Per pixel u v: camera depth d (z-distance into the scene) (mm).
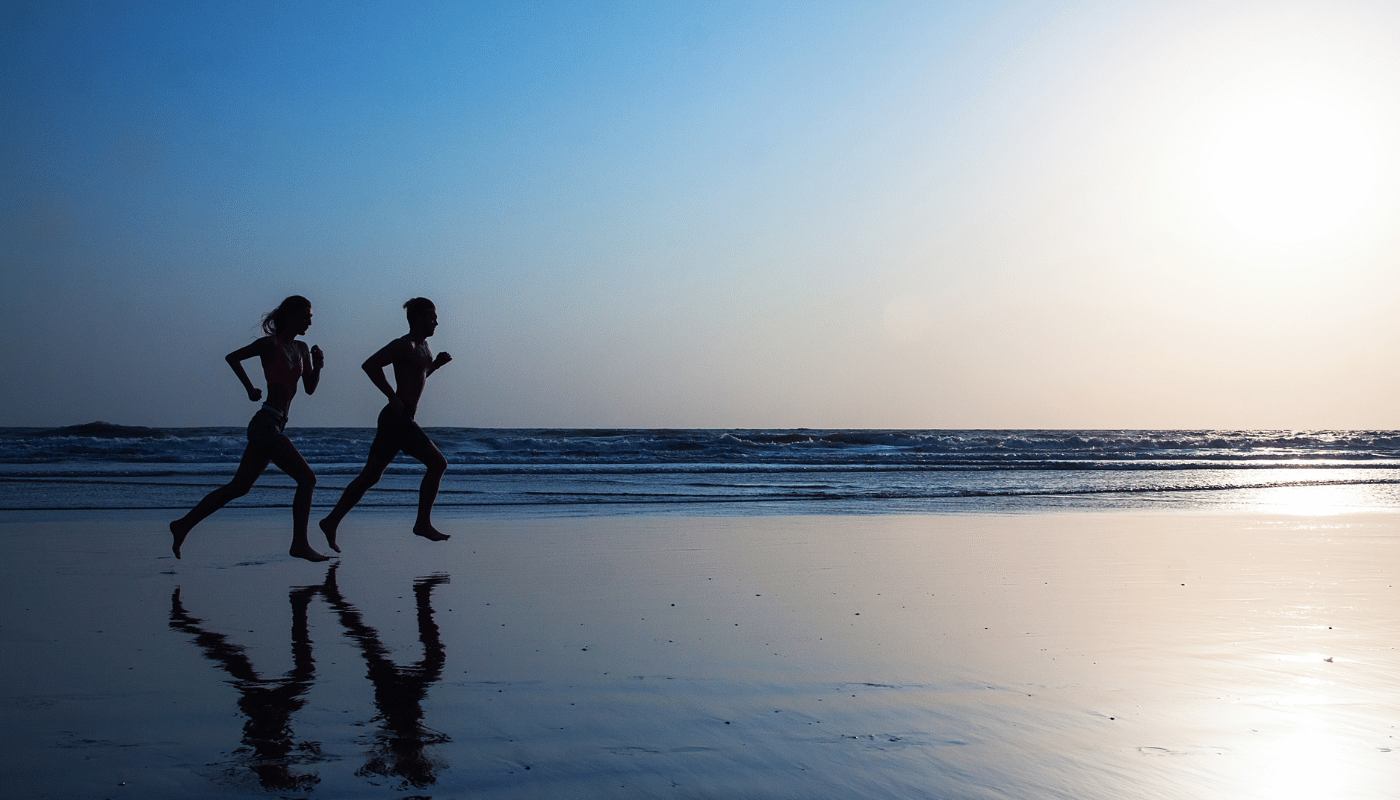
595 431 74375
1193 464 24531
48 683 3166
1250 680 3287
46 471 17438
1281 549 7410
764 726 2693
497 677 3287
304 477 6500
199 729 2639
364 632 4105
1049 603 4934
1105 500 12633
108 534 8109
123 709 2850
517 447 33969
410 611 4641
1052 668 3455
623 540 7945
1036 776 2285
